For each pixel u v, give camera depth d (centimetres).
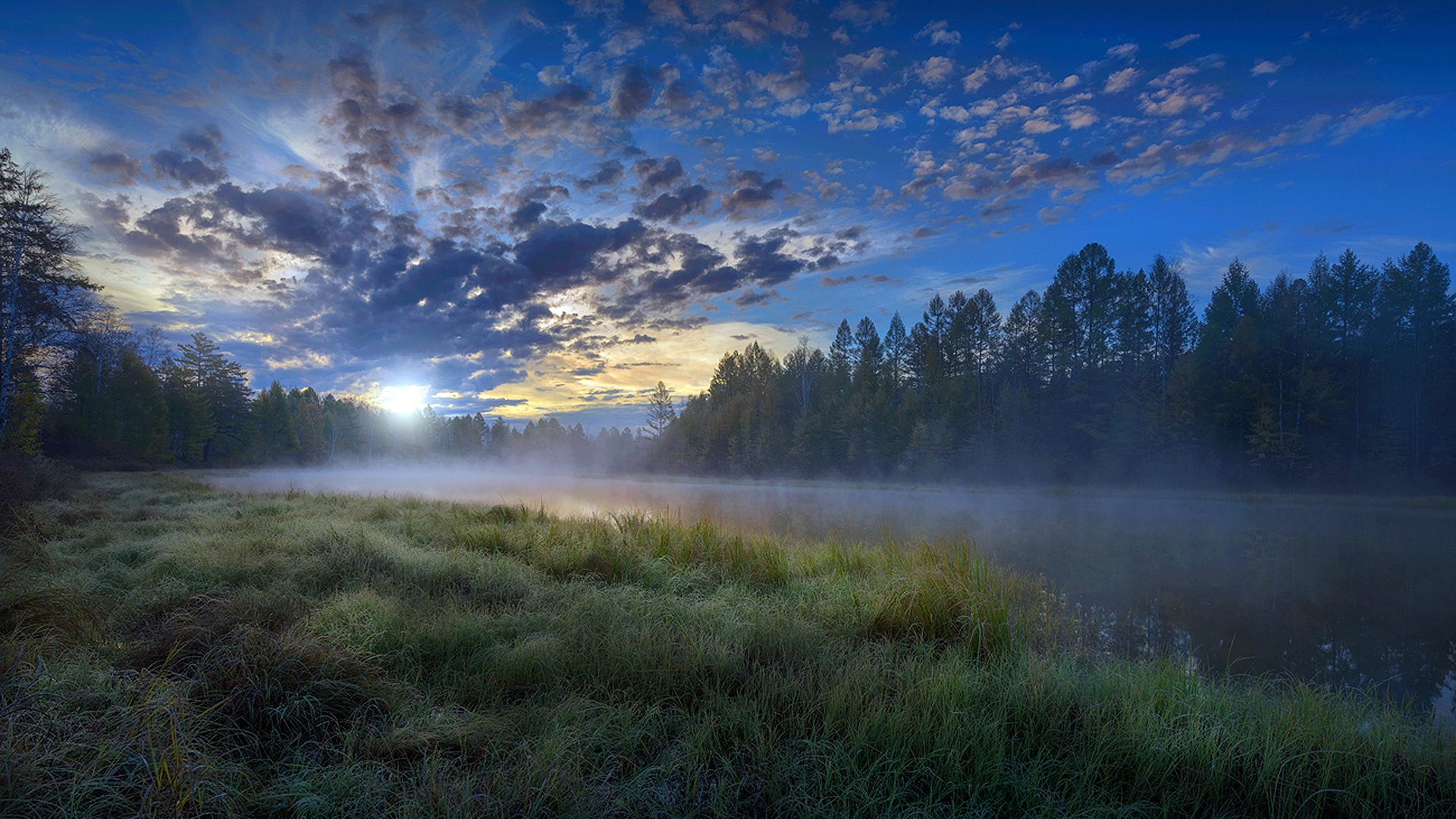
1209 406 3269
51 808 200
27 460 1568
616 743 282
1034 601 678
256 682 291
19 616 336
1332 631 671
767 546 785
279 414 6166
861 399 4462
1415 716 409
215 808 210
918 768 265
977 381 4212
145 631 385
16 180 2033
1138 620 704
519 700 334
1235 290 3766
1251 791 272
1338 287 3378
